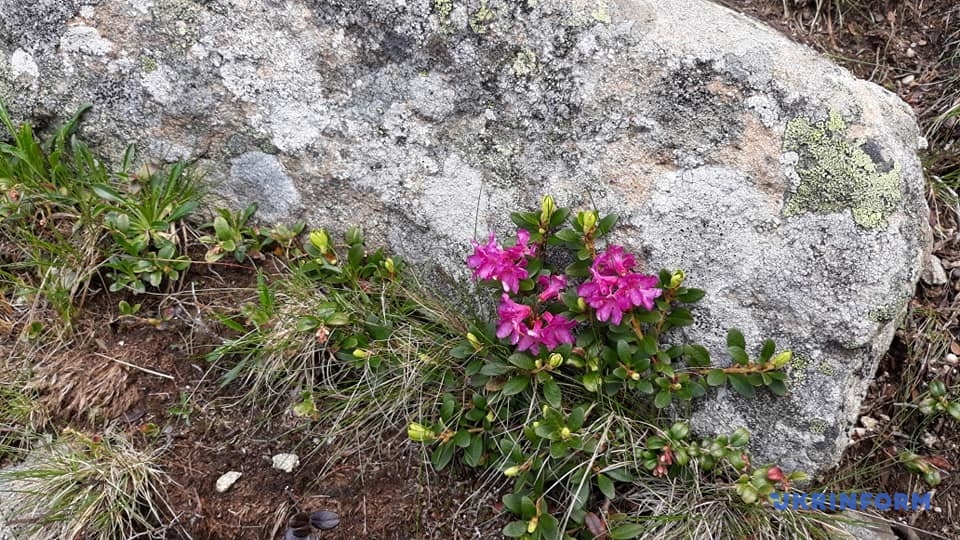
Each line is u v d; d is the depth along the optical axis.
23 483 2.30
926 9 3.19
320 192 2.66
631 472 2.36
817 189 2.19
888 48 3.17
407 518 2.33
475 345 2.38
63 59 2.63
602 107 2.31
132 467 2.32
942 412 2.51
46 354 2.55
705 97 2.24
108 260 2.66
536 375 2.35
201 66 2.56
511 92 2.38
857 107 2.21
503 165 2.45
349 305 2.54
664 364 2.30
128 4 2.56
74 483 2.27
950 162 2.92
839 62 3.15
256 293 2.69
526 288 2.33
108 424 2.45
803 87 2.21
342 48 2.49
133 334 2.62
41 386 2.49
